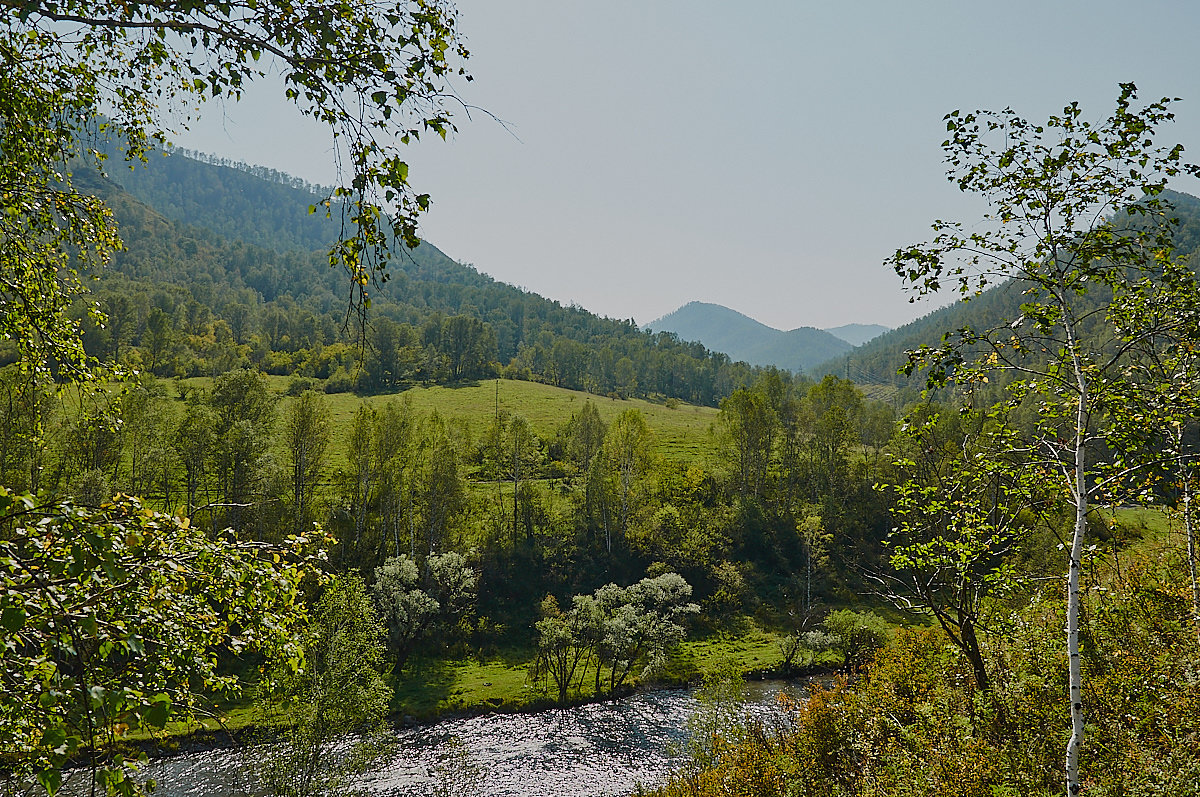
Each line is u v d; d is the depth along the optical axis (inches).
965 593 612.4
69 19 211.5
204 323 6668.3
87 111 349.4
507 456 3221.0
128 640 195.0
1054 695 617.9
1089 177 468.4
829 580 2719.0
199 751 1328.7
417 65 233.6
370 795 1256.2
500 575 2487.7
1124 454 470.3
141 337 5388.8
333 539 294.7
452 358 6742.1
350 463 2610.7
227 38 222.4
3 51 291.9
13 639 184.1
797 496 3282.5
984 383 501.7
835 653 2073.1
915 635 887.7
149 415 2210.9
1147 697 558.9
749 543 2898.6
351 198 226.2
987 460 525.7
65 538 188.5
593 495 2918.3
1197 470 454.6
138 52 302.5
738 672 1578.5
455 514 2610.7
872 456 3575.3
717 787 935.7
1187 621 624.4
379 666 1884.8
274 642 275.3
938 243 499.2
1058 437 509.4
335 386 5438.0
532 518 2854.3
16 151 325.1
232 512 2151.8
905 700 792.3
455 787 1288.1
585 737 1558.8
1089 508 461.7
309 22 222.5
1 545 181.2
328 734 1153.4
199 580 247.9
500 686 1849.2
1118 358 479.8
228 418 2497.5
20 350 373.1
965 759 577.3
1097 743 539.5
